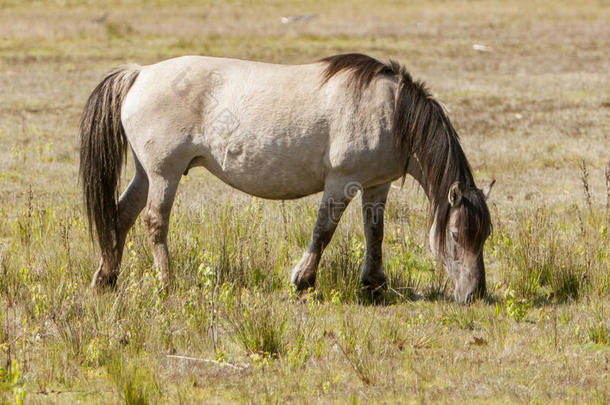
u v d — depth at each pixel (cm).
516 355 1945
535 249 2684
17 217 3212
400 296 2466
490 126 5616
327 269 2484
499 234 2967
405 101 2248
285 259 2806
